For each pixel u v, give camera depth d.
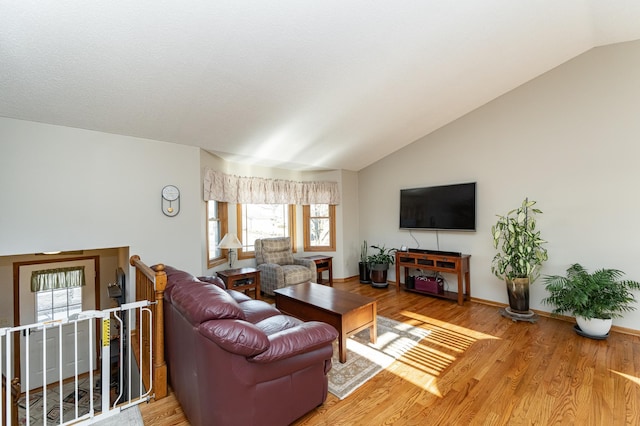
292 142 4.00
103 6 1.72
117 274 4.02
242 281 4.01
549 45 2.99
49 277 3.81
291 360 1.66
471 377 2.24
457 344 2.80
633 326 2.97
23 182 2.58
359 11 2.09
